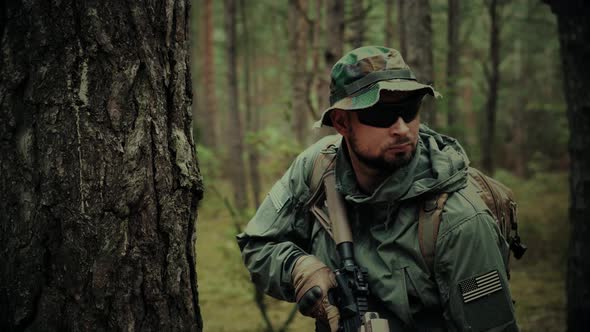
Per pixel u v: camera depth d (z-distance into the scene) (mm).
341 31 4609
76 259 1334
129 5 1357
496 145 16344
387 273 1538
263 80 21609
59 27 1321
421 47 4172
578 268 3650
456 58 8211
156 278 1408
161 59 1421
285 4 14484
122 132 1355
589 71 3447
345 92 1509
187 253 1493
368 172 1567
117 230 1352
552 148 15250
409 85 1431
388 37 7555
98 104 1336
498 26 9852
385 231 1558
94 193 1332
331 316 1517
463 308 1456
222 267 7191
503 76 16703
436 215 1490
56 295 1344
